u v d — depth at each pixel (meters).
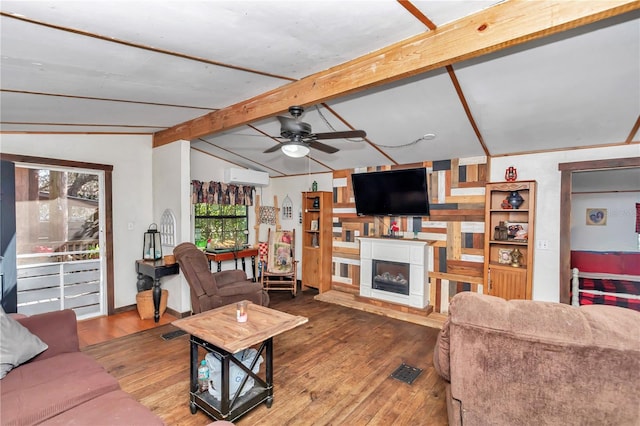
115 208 4.23
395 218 4.82
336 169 5.45
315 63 2.29
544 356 1.33
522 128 3.19
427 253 4.38
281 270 5.53
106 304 4.17
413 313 4.27
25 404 1.53
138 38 1.75
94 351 3.17
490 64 2.26
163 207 4.35
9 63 1.91
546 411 1.36
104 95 2.62
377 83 2.16
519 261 3.75
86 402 1.62
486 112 2.96
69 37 1.68
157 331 3.67
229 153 5.30
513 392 1.40
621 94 2.45
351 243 5.32
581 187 4.98
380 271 4.81
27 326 2.07
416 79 2.57
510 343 1.38
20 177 3.56
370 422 2.19
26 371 1.84
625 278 4.61
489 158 4.03
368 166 5.07
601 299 3.76
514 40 1.64
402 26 1.82
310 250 5.64
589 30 1.83
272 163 5.58
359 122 3.49
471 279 4.17
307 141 3.04
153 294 3.95
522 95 2.61
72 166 3.85
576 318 1.32
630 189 4.81
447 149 3.97
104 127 3.78
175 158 4.13
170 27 1.65
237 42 1.88
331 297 5.07
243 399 2.25
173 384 2.60
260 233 6.26
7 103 2.59
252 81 2.59
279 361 3.03
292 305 4.83
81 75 2.18
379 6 1.58
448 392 1.86
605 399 1.27
